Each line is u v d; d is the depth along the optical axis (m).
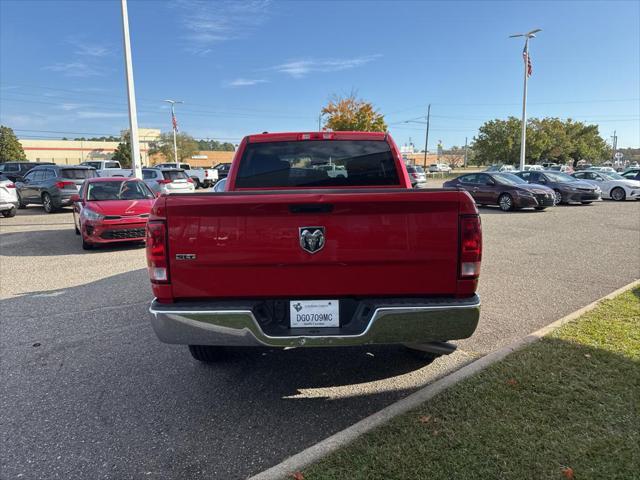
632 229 12.06
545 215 15.64
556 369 3.55
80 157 85.56
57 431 3.03
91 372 3.91
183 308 2.81
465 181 18.77
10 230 12.94
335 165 4.60
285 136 4.56
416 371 3.84
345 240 2.78
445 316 2.79
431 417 2.96
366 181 4.61
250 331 2.81
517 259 8.20
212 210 2.78
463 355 4.10
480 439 2.72
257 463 2.68
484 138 66.75
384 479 2.41
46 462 2.71
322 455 2.61
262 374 3.84
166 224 2.82
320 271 2.82
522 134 33.00
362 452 2.62
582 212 16.66
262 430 3.02
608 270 7.29
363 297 2.88
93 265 8.24
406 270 2.82
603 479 2.38
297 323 2.88
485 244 9.80
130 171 24.86
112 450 2.82
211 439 2.92
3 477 2.57
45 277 7.32
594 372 3.49
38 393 3.54
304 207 2.76
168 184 21.56
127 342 4.56
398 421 2.92
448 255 2.80
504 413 2.98
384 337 2.82
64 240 11.20
